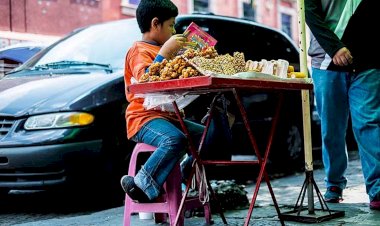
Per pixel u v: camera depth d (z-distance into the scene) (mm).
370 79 3797
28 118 4734
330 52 3756
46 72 5520
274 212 3879
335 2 3898
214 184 4211
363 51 3807
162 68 2945
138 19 3420
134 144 4973
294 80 3008
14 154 4590
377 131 3775
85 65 5492
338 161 4133
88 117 4664
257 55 6816
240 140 6234
